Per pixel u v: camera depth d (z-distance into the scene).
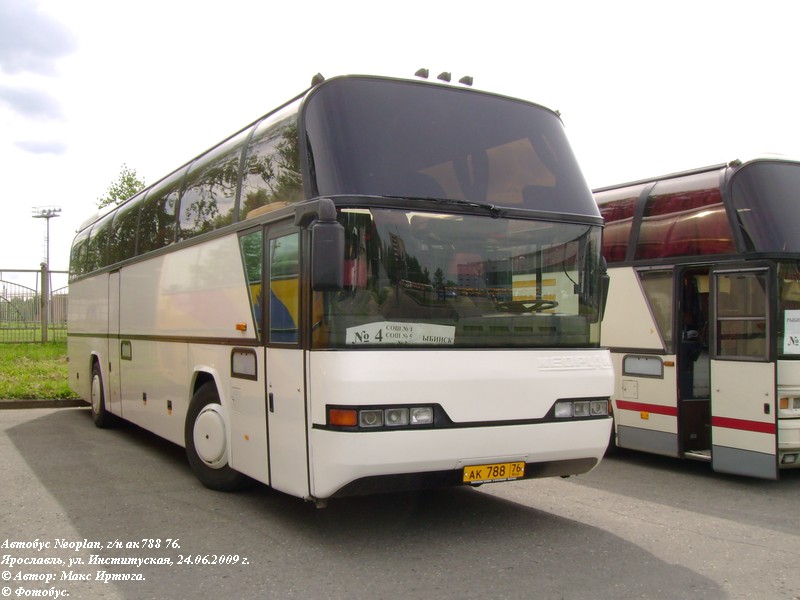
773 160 8.57
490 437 5.82
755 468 8.11
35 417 13.86
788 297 8.19
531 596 4.90
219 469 7.71
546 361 6.16
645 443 9.32
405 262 5.76
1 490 7.89
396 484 5.59
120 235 11.46
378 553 5.78
